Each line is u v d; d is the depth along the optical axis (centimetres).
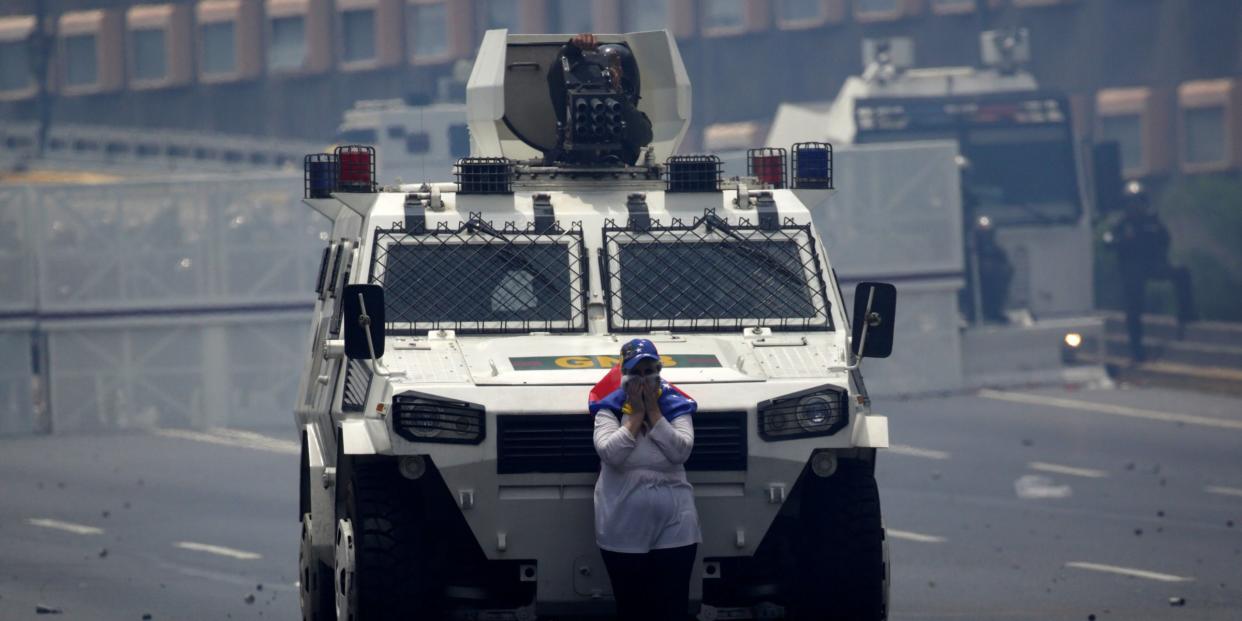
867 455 3969
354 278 4075
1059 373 12350
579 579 3706
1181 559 6475
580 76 4650
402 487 3831
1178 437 9825
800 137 14675
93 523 7900
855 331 3847
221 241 11694
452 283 4038
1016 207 12988
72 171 17588
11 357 11650
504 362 3803
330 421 4088
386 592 3719
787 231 4166
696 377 3728
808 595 3897
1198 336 13838
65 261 11681
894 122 13125
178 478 9350
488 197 4181
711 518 3706
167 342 11719
